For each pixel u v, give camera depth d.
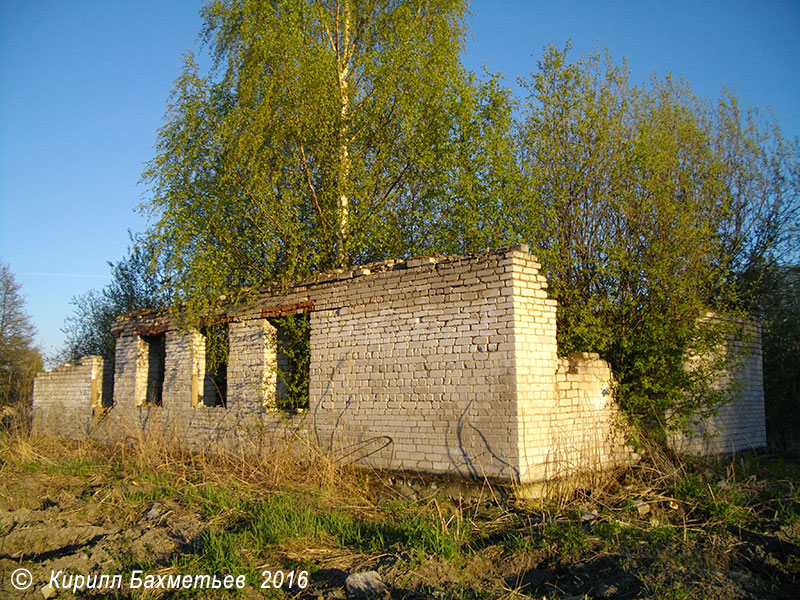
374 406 10.43
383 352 10.41
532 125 12.88
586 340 10.97
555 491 8.71
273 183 12.97
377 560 6.63
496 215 12.30
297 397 12.48
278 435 12.04
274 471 10.41
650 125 13.49
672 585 5.52
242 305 13.24
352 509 8.77
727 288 13.48
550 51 12.75
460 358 9.37
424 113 13.67
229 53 14.59
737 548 6.77
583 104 12.61
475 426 9.08
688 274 11.35
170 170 13.41
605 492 9.14
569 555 6.53
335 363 11.18
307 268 12.93
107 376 18.47
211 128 13.70
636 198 11.91
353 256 13.86
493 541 7.29
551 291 11.64
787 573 6.23
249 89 13.23
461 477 9.14
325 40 14.84
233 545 6.96
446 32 14.77
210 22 14.76
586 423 10.04
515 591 5.73
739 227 16.80
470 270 9.38
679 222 11.41
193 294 13.18
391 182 14.05
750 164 17.52
